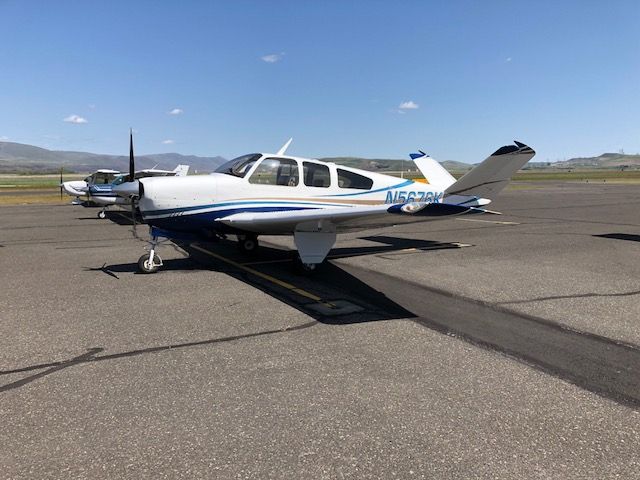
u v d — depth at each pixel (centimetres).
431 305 499
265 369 328
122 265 730
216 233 723
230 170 719
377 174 814
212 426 251
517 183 5381
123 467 213
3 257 804
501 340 390
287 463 218
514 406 275
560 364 339
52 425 251
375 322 439
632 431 248
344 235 1118
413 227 1294
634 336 401
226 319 446
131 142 738
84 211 1891
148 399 282
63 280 619
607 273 669
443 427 251
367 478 206
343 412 267
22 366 331
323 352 362
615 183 5328
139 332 407
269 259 786
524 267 715
